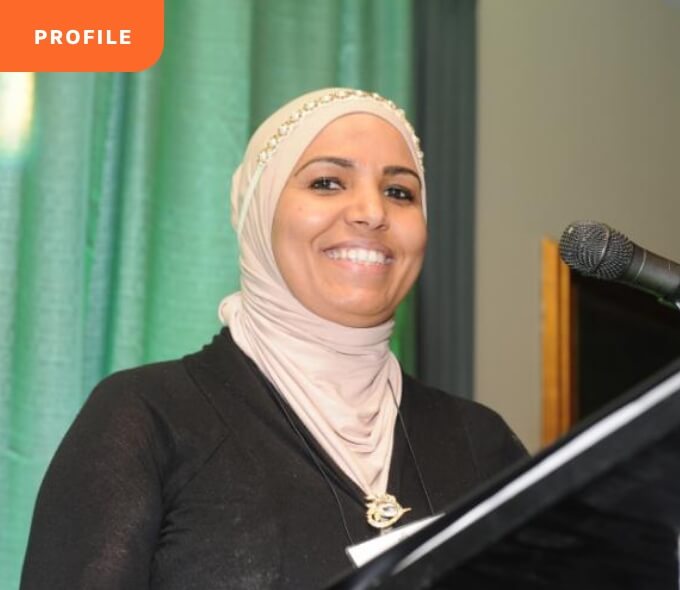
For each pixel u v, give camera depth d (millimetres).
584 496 1332
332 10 6125
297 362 3398
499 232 7082
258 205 3572
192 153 5516
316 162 3488
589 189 7539
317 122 3549
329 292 3393
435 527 1404
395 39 6316
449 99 6711
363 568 1426
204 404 3211
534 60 7387
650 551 1411
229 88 5621
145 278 5238
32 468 4883
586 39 7676
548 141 7379
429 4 6711
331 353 3420
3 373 4898
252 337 3500
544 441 7086
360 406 3408
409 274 3512
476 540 1367
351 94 3641
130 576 2812
